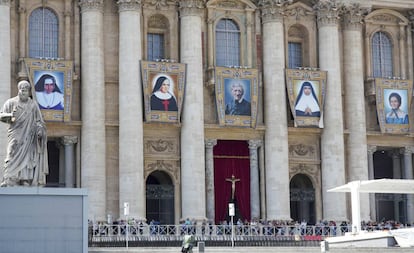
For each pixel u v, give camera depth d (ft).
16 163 158.40
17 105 159.43
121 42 261.65
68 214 155.84
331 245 228.63
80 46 263.08
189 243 179.83
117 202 259.60
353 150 283.18
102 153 257.34
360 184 235.61
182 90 264.93
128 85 259.39
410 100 291.99
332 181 277.23
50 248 154.51
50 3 262.47
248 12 278.26
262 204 273.54
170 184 270.67
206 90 273.75
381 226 270.46
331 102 279.08
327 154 278.46
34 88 254.47
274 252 203.31
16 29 258.57
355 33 287.28
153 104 261.44
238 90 271.08
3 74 249.34
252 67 276.82
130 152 256.52
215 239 245.24
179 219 265.34
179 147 268.41
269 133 273.13
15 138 158.92
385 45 296.30
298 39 286.25
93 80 258.57
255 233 259.39
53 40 262.47
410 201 293.64
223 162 273.54
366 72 291.38
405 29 297.94
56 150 268.82
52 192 155.43
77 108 261.44
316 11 284.41
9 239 153.07
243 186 273.95
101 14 261.85
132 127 257.75
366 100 291.58
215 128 270.26
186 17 268.62
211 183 269.23
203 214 262.06
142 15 268.62
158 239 241.76
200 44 268.62
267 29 276.82
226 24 278.05
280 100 273.95
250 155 274.77
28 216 154.10
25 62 254.68
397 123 288.71
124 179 256.11
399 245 220.02
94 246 227.81
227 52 277.44
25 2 260.01
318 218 279.69
